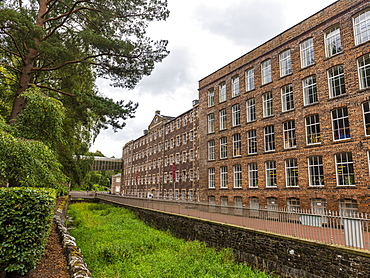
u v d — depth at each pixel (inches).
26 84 561.0
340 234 353.7
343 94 666.8
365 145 604.7
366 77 633.6
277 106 860.0
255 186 908.6
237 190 966.4
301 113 774.5
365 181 594.9
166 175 1807.3
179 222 732.7
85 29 604.1
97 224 849.5
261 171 881.5
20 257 239.8
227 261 477.1
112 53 587.5
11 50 569.9
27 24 474.3
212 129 1176.2
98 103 583.2
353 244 336.2
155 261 474.9
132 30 630.5
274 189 822.5
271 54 908.6
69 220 944.9
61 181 492.7
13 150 336.5
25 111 437.1
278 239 427.8
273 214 456.8
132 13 613.0
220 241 558.3
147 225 916.6
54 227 537.6
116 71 601.6
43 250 280.8
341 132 668.1
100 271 398.3
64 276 263.4
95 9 589.0
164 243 620.4
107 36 591.8
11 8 493.7
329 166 674.2
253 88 968.9
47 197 265.1
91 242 574.6
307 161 737.6
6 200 240.5
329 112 696.4
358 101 632.4
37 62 702.5
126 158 2812.5
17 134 412.2
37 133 440.8
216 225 576.4
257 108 936.9
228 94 1090.7
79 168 948.0
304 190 728.3
